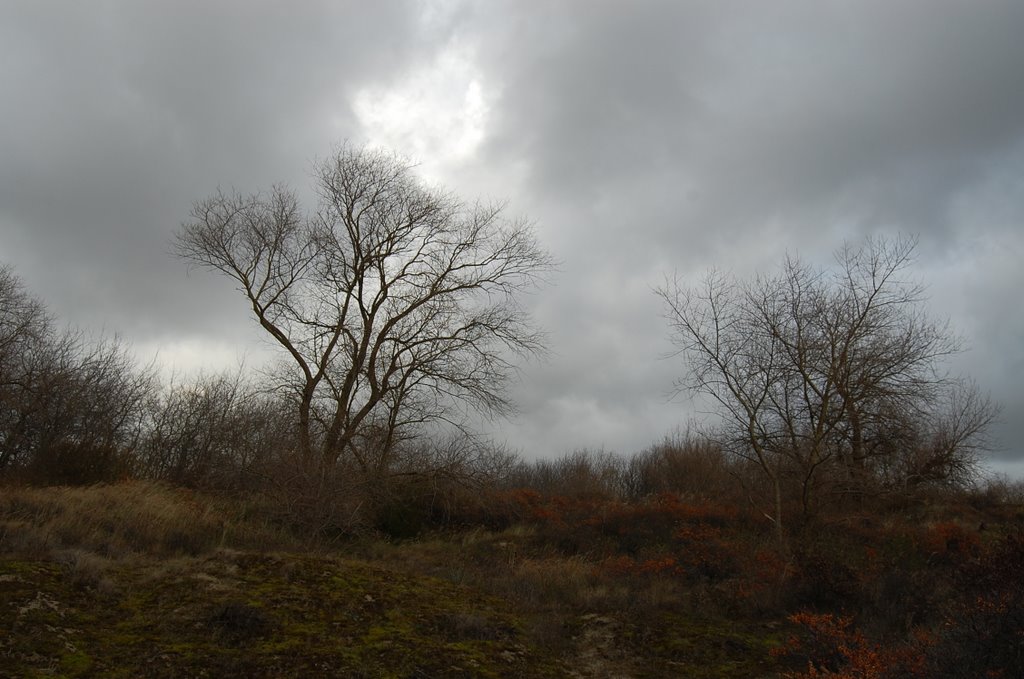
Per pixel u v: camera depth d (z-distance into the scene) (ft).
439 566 48.42
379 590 34.68
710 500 76.74
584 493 91.97
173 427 88.43
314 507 55.72
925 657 23.25
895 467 66.85
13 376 80.07
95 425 83.97
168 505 49.67
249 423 82.89
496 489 77.66
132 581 31.01
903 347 55.72
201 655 24.34
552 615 35.55
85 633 24.88
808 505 56.59
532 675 27.30
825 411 56.34
